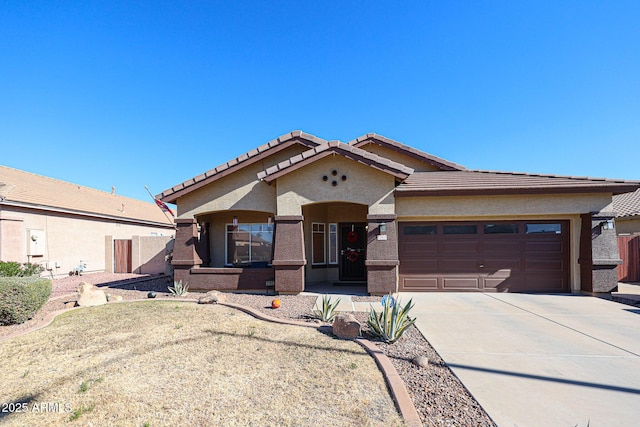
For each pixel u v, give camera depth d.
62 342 6.60
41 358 5.82
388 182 11.92
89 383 4.91
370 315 7.47
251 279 12.71
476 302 10.70
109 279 17.62
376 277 11.74
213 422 3.97
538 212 12.03
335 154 12.17
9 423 3.95
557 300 10.95
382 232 11.83
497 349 6.43
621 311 9.46
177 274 13.12
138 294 12.44
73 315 8.64
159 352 6.08
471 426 3.94
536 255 12.37
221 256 15.30
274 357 5.91
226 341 6.68
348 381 5.02
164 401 4.43
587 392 4.74
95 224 21.73
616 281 11.45
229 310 9.26
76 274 19.62
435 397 4.60
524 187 11.68
